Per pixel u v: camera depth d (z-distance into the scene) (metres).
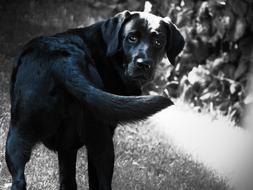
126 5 13.08
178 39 6.70
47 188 7.58
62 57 5.99
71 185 6.59
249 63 12.16
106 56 6.54
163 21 6.59
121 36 6.51
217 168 10.01
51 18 14.43
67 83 5.84
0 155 7.89
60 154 6.53
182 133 10.97
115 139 9.59
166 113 11.77
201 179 9.22
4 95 9.69
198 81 12.41
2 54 11.40
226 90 12.32
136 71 6.33
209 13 12.26
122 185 8.17
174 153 9.78
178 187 8.70
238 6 11.99
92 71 6.25
